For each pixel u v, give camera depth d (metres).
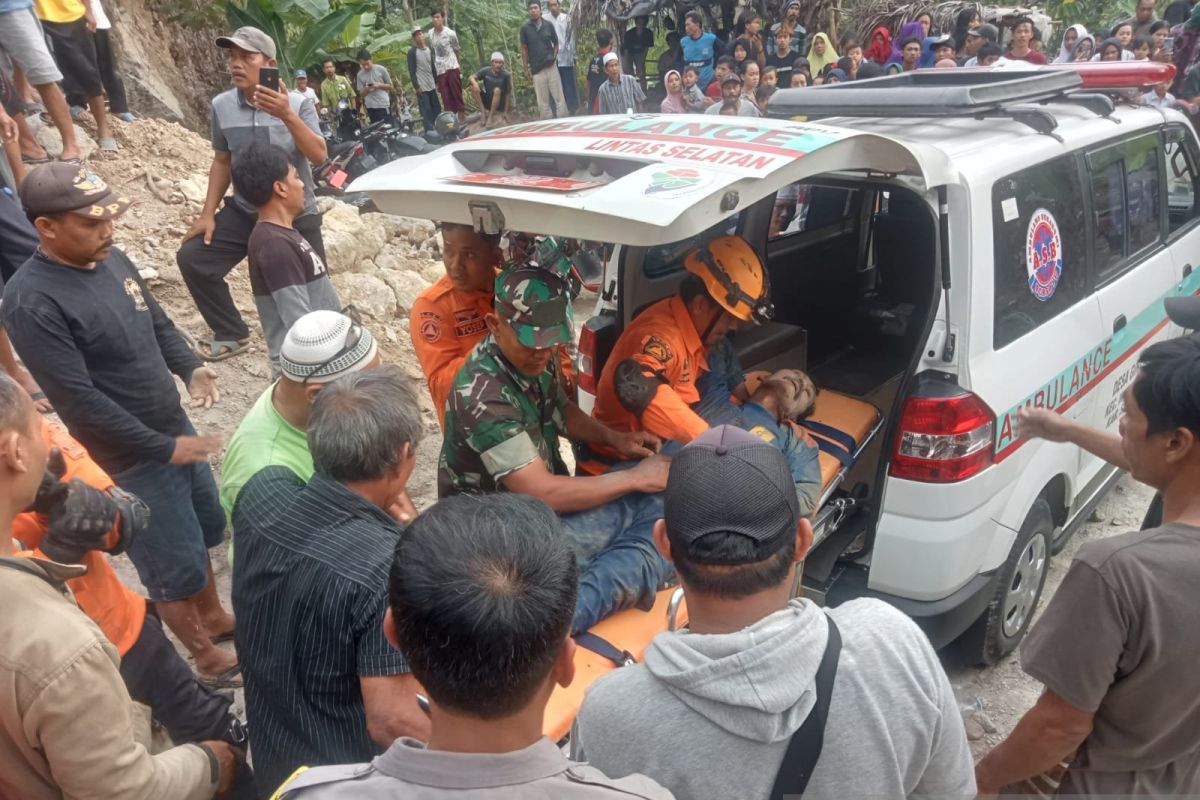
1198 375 1.53
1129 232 3.86
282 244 3.69
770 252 3.98
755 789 1.27
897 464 2.84
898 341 4.10
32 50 5.34
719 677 1.26
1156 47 9.09
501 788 1.09
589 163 2.46
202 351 5.05
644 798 1.13
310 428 1.87
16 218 4.31
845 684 1.29
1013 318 2.98
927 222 3.84
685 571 1.34
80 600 2.19
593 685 1.38
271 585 1.83
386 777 1.11
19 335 2.68
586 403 3.61
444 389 3.26
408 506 2.93
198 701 2.47
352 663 1.79
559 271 2.36
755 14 11.77
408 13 16.58
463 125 13.27
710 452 1.39
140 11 9.67
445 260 3.17
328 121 11.59
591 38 15.73
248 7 10.76
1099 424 3.68
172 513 3.01
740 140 2.41
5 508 1.61
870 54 11.27
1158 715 1.62
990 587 3.04
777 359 3.72
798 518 1.39
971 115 3.31
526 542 1.18
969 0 11.88
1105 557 1.55
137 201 6.06
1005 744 1.80
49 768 1.58
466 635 1.08
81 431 2.80
